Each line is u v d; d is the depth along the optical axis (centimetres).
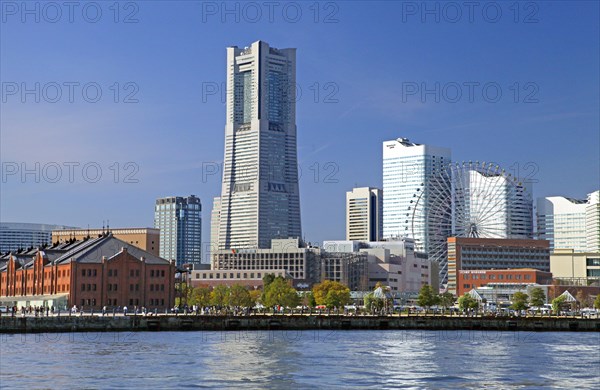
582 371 12619
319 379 11606
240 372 12212
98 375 11706
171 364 13038
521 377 11938
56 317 19325
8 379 11262
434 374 12194
